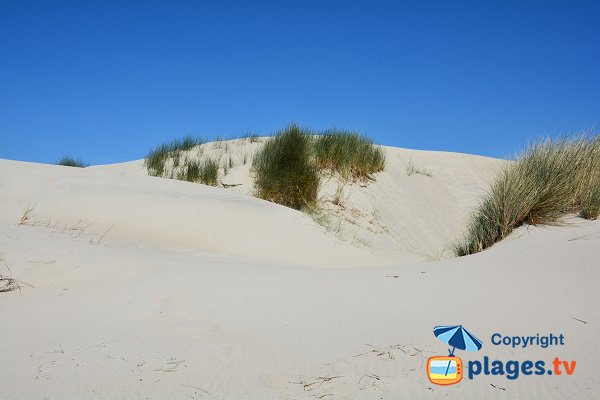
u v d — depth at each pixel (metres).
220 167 14.52
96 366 3.28
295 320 3.97
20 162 10.70
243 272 5.43
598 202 6.89
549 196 7.25
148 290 4.64
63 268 5.05
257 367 3.28
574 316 3.65
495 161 18.75
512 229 7.34
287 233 9.32
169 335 3.75
